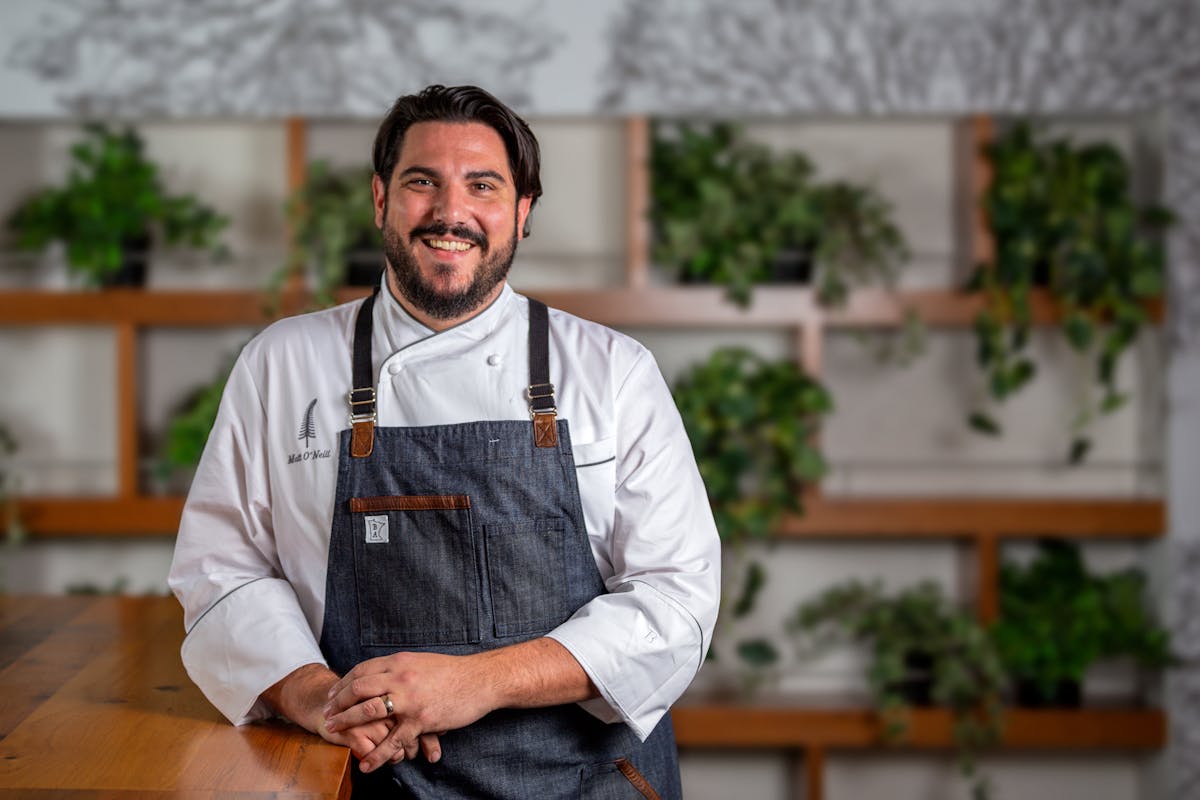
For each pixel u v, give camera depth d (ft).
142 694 5.41
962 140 11.34
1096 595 11.03
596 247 11.64
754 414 10.79
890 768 11.74
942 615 11.08
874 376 11.72
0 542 11.44
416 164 5.26
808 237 11.04
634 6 10.77
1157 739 10.88
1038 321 10.93
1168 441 10.94
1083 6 10.80
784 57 10.80
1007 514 10.94
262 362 5.55
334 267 10.67
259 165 11.55
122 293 10.80
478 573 5.22
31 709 5.16
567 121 11.55
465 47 10.77
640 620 5.17
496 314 5.51
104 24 10.66
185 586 5.41
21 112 10.68
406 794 5.11
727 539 10.98
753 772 11.62
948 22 10.80
